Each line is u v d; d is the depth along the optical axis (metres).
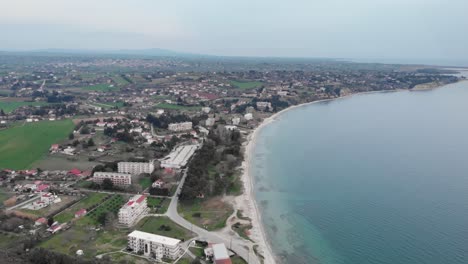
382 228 171.50
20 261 130.38
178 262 142.25
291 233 169.00
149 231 165.75
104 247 150.75
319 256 150.12
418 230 168.38
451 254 148.62
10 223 161.50
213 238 162.12
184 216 183.00
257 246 157.00
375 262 145.00
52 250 145.38
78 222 171.12
